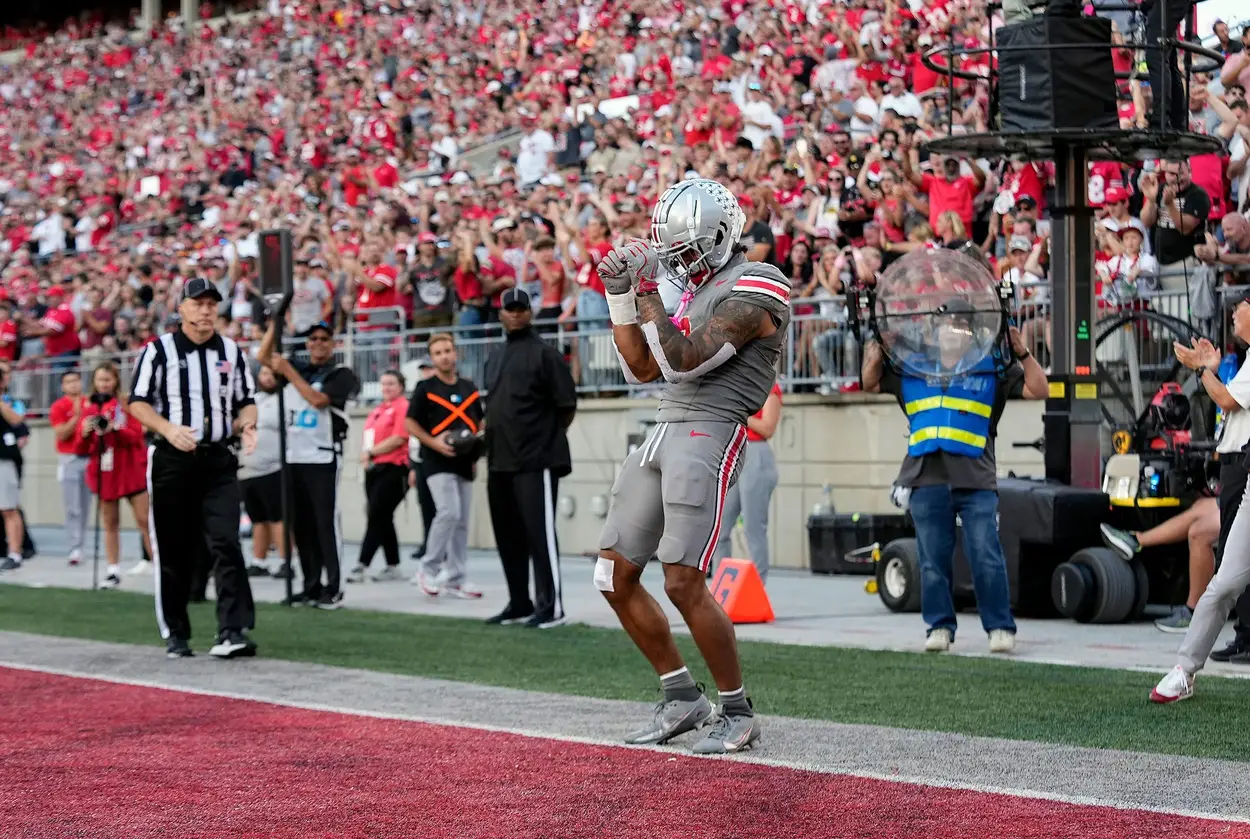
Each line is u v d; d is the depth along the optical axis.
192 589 24.05
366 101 55.69
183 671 16.72
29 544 33.41
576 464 32.31
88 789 11.02
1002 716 13.26
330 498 23.17
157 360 17.44
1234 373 16.59
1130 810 9.82
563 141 44.66
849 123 34.56
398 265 37.72
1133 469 19.72
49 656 18.06
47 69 75.44
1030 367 17.19
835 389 28.31
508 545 20.88
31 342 49.16
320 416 23.20
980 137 20.20
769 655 17.09
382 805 10.38
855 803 10.10
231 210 52.94
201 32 72.56
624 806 10.17
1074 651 17.23
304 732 13.02
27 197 65.56
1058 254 20.73
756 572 20.31
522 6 54.03
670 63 43.66
